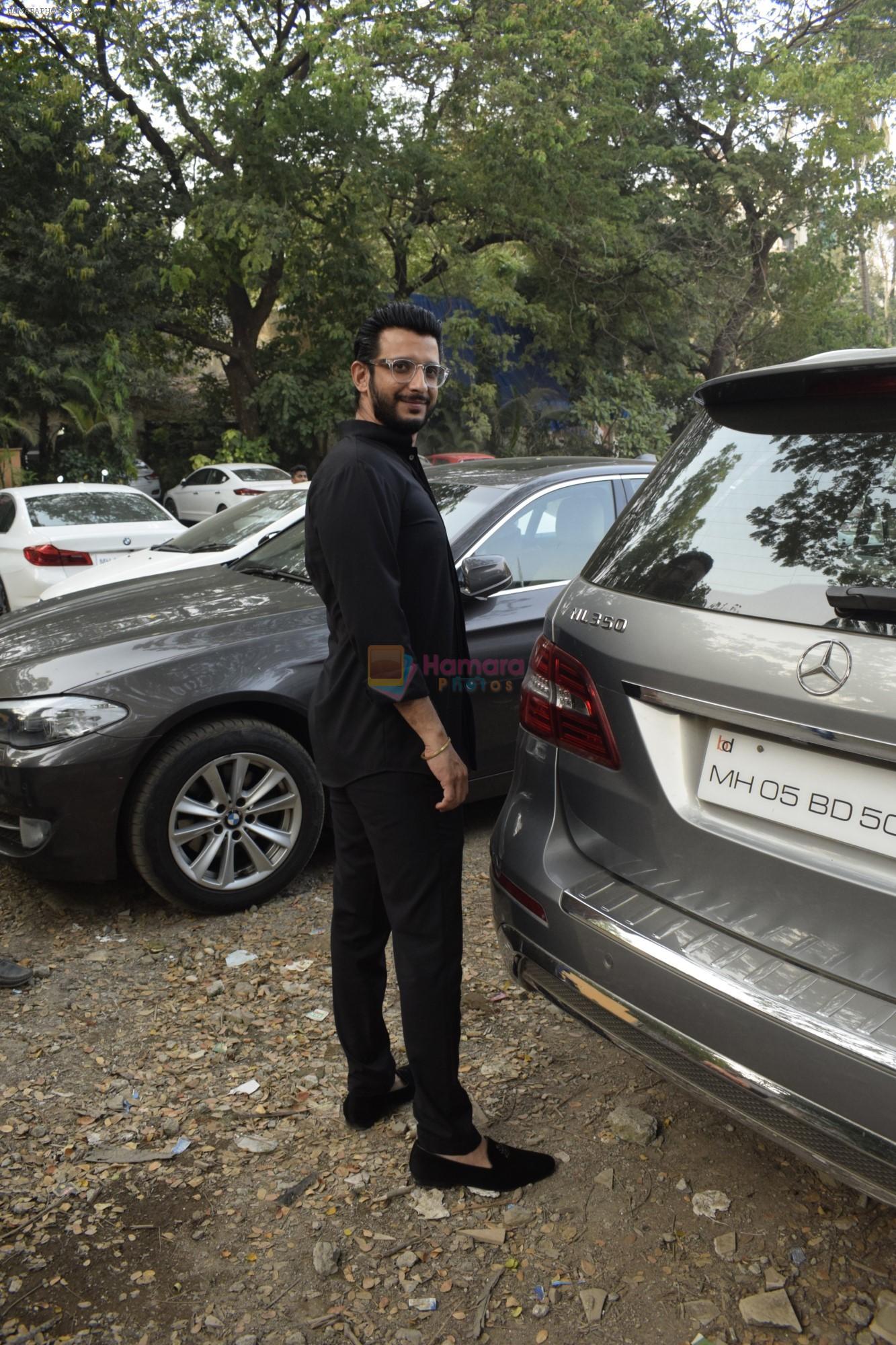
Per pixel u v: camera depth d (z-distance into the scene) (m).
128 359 19.00
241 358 21.66
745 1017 1.77
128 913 3.76
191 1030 2.99
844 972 1.74
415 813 2.12
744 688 1.84
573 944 2.12
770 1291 1.98
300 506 6.54
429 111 19.66
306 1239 2.17
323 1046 2.89
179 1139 2.50
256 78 18.39
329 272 20.45
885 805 1.69
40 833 3.46
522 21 18.58
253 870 3.79
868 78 21.53
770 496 2.01
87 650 3.66
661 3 22.20
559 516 4.46
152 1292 2.03
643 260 21.09
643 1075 2.71
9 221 17.92
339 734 2.15
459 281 20.64
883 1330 1.89
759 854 1.87
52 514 8.59
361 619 1.97
